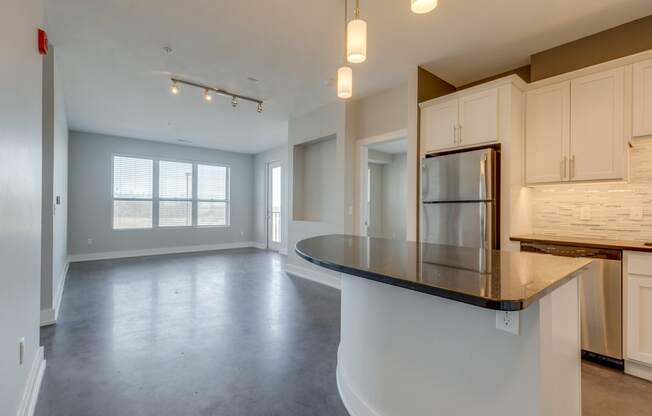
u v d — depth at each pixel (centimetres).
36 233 205
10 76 149
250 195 909
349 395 186
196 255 741
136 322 317
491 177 288
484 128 303
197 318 331
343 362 204
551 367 118
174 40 302
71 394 195
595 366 235
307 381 215
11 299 149
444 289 100
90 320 321
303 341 278
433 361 140
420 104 353
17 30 160
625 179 249
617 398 196
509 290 98
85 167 667
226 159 868
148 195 746
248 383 211
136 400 191
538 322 109
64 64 351
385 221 825
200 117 554
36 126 202
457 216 307
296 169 565
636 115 243
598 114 261
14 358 154
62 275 466
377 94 441
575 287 151
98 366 230
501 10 252
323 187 537
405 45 307
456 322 132
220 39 300
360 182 465
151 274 536
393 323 157
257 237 897
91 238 674
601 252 237
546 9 251
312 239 239
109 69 364
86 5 250
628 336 223
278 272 561
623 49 269
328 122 488
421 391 145
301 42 305
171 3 247
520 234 300
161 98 458
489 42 300
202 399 193
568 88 278
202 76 383
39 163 210
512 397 115
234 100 449
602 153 259
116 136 701
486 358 123
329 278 474
